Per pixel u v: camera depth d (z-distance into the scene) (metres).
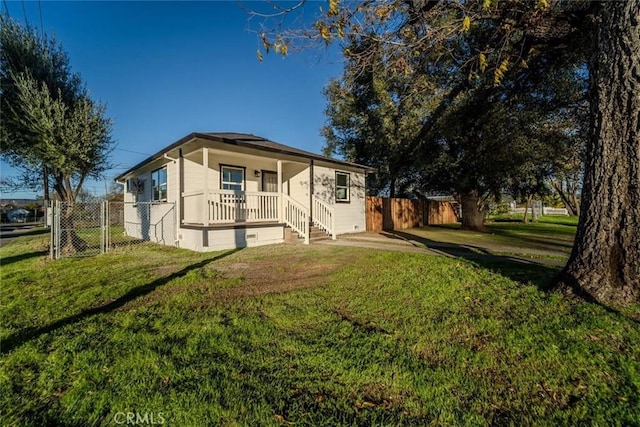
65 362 2.30
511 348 2.41
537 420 1.67
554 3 4.16
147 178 12.44
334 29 3.83
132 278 5.01
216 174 10.01
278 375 2.10
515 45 5.37
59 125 8.10
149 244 10.16
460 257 6.23
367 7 3.75
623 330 2.58
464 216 14.41
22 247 10.01
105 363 2.27
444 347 2.46
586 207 3.41
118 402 1.83
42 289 4.41
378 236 11.38
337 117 16.28
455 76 7.76
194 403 1.81
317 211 10.85
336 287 4.20
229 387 1.96
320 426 1.64
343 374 2.10
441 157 12.64
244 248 8.38
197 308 3.49
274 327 2.89
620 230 3.14
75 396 1.89
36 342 2.63
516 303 3.33
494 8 3.84
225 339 2.64
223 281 4.69
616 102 3.14
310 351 2.41
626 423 1.63
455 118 9.52
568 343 2.44
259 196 9.37
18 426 1.66
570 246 8.19
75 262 6.69
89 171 9.27
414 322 2.96
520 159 10.44
